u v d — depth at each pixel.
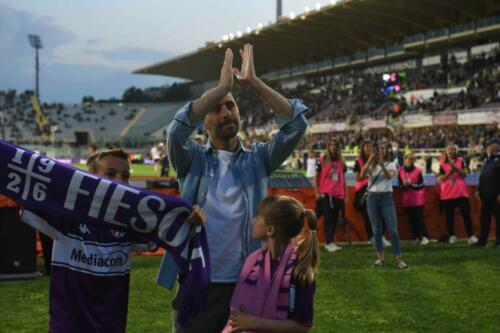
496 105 40.16
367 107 53.25
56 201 3.15
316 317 6.20
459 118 40.75
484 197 11.62
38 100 88.75
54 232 3.18
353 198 12.43
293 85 79.25
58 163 3.18
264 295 3.14
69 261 3.17
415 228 12.34
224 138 3.65
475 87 45.62
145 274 8.58
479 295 7.26
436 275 8.55
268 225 3.19
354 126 49.31
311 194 12.09
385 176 9.06
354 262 9.66
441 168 12.38
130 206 3.19
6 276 7.89
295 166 43.72
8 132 77.81
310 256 3.13
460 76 50.16
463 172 12.23
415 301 6.93
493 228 13.48
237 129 3.67
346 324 5.93
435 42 55.41
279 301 3.11
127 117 89.12
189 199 3.54
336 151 11.02
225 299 3.45
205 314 3.42
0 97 89.38
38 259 9.95
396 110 44.97
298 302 3.10
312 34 66.38
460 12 54.22
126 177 3.46
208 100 3.45
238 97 78.81
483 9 51.59
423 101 47.75
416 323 5.96
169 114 87.56
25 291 7.34
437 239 12.94
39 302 6.79
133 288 7.59
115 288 3.25
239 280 3.28
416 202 12.20
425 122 43.31
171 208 3.22
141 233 3.21
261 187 3.62
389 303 6.84
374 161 9.12
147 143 76.44
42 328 5.75
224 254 3.48
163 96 114.56
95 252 3.19
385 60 64.12
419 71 58.59
